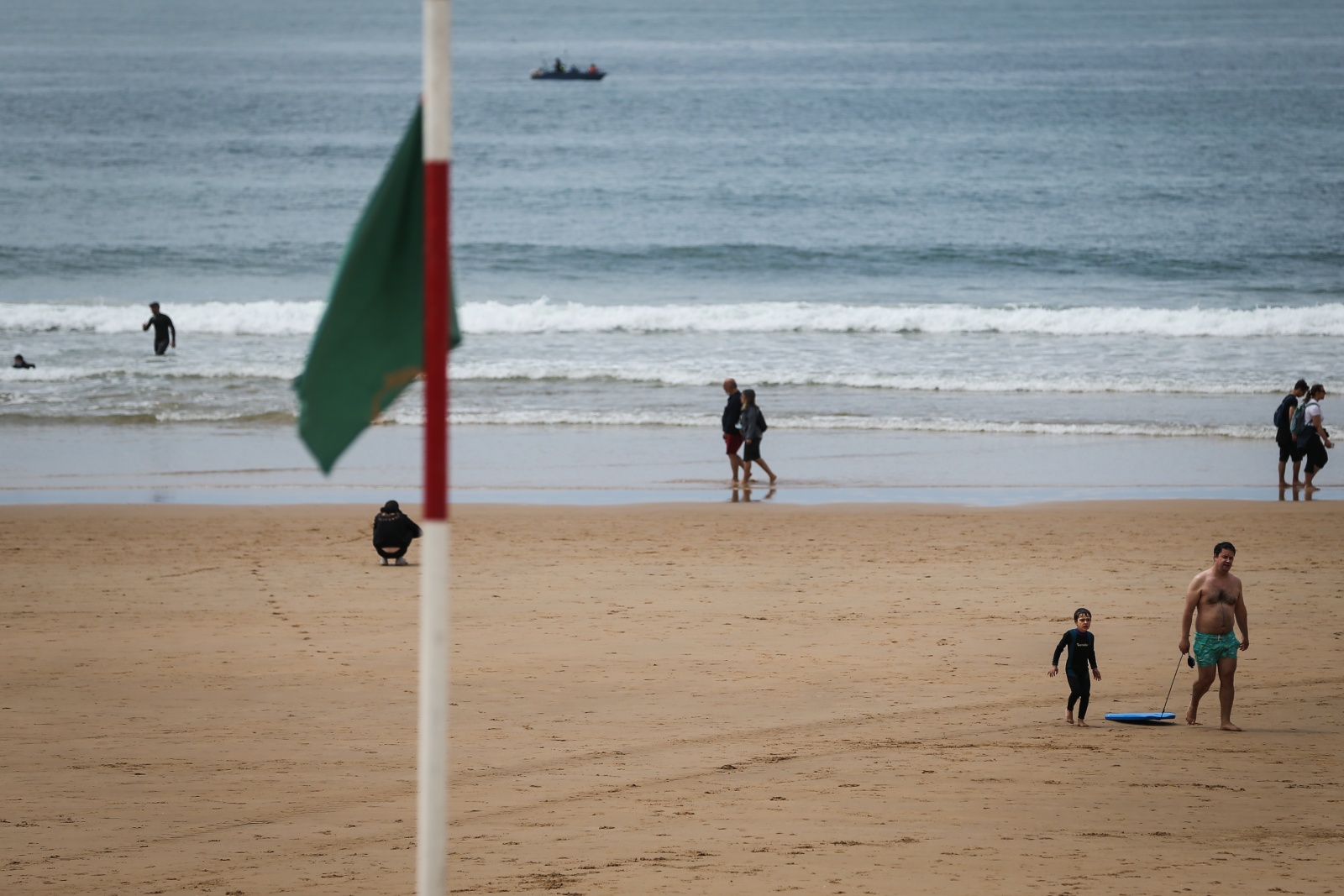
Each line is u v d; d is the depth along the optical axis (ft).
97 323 476.54
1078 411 363.56
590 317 478.59
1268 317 472.85
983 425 346.13
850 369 412.98
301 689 164.76
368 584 217.36
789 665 175.63
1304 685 168.86
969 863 104.27
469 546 241.55
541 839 112.37
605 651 181.68
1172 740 146.92
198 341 455.22
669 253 655.76
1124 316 474.08
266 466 309.42
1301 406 281.95
